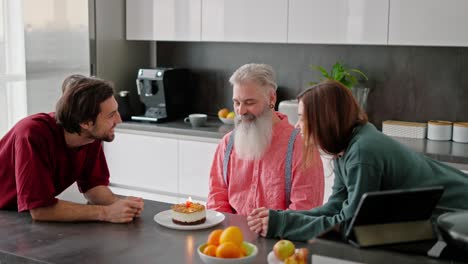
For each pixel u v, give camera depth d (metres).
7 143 2.49
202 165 4.14
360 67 4.21
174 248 2.03
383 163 1.96
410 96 4.07
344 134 2.01
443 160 3.42
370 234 1.53
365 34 3.82
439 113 4.00
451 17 3.56
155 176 4.36
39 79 4.57
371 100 4.21
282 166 2.66
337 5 3.89
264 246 2.04
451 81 3.94
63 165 2.53
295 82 4.46
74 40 4.54
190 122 4.39
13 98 4.55
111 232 2.21
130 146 4.45
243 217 2.40
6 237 2.15
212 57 4.78
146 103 4.63
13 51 4.49
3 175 2.50
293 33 4.06
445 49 3.93
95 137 2.42
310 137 2.03
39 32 4.51
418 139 3.89
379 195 1.50
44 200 2.33
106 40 4.64
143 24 4.65
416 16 3.66
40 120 2.45
